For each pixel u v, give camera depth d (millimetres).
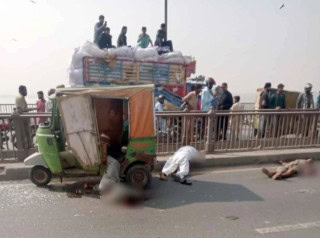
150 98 4293
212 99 7797
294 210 3523
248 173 5141
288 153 5949
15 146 5184
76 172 4277
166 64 9562
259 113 6035
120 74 8859
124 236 2836
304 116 6344
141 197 3959
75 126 3969
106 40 9688
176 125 5672
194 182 4629
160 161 5250
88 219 3225
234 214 3393
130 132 4234
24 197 3881
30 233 2877
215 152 5898
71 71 8570
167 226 3064
